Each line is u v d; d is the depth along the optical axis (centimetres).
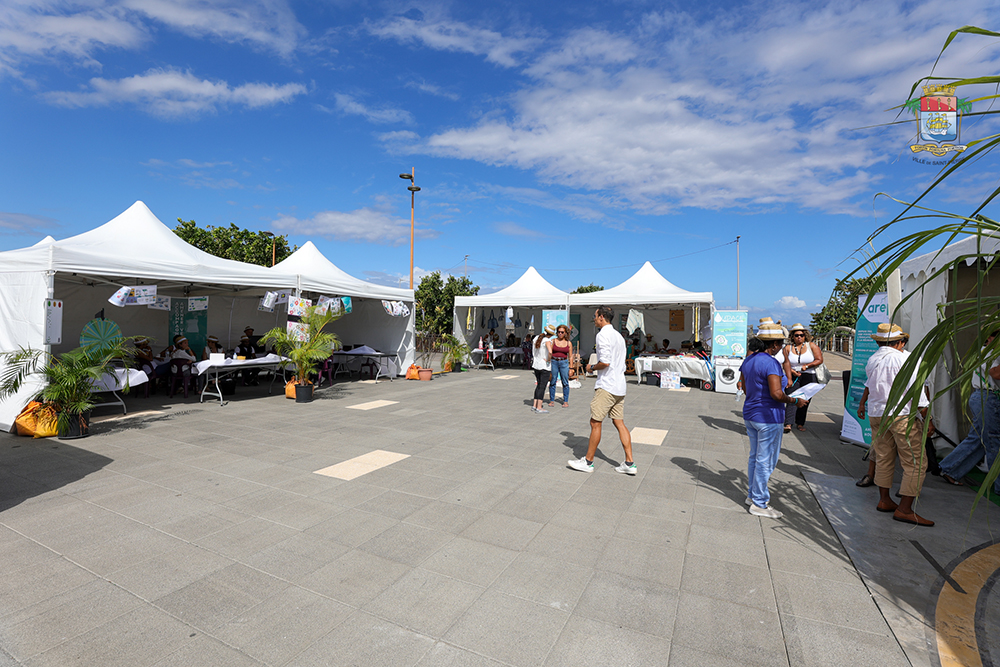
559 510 423
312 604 283
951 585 307
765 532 384
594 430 526
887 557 343
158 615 271
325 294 1317
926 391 402
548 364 891
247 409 893
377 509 421
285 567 323
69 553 338
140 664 233
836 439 716
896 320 643
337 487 474
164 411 860
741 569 326
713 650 247
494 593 296
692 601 289
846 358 2541
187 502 431
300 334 1021
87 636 253
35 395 667
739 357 1236
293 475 508
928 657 242
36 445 613
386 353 1473
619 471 530
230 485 475
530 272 1881
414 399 1040
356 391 1161
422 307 3039
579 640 254
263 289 1216
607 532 381
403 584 304
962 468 503
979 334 185
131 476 499
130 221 995
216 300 1416
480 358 1917
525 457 586
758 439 413
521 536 372
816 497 462
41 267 675
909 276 622
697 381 1447
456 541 363
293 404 955
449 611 277
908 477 400
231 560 331
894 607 284
